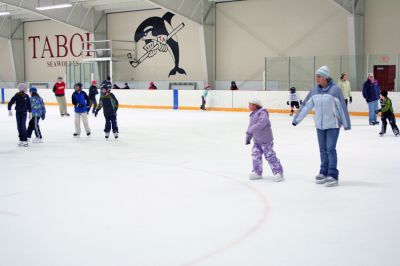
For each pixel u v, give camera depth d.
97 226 4.93
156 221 5.10
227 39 25.94
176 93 24.75
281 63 23.22
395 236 4.55
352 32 21.20
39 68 33.72
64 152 10.28
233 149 10.68
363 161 8.90
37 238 4.56
